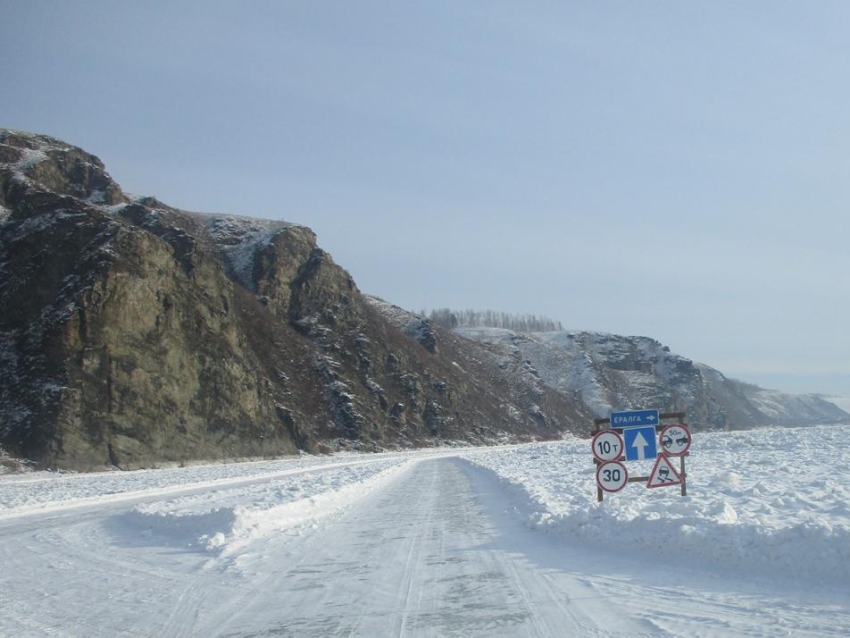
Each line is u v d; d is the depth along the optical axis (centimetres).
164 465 5262
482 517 1591
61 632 776
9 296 5516
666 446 1455
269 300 9156
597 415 15238
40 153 8006
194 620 802
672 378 18462
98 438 4953
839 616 666
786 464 2253
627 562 976
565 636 659
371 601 845
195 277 6725
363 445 8025
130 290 5647
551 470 2981
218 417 6153
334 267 10219
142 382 5475
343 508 1928
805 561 831
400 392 9462
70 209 6016
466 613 765
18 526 1809
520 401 13100
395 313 12612
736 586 805
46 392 4916
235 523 1470
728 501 1312
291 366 8362
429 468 4156
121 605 892
